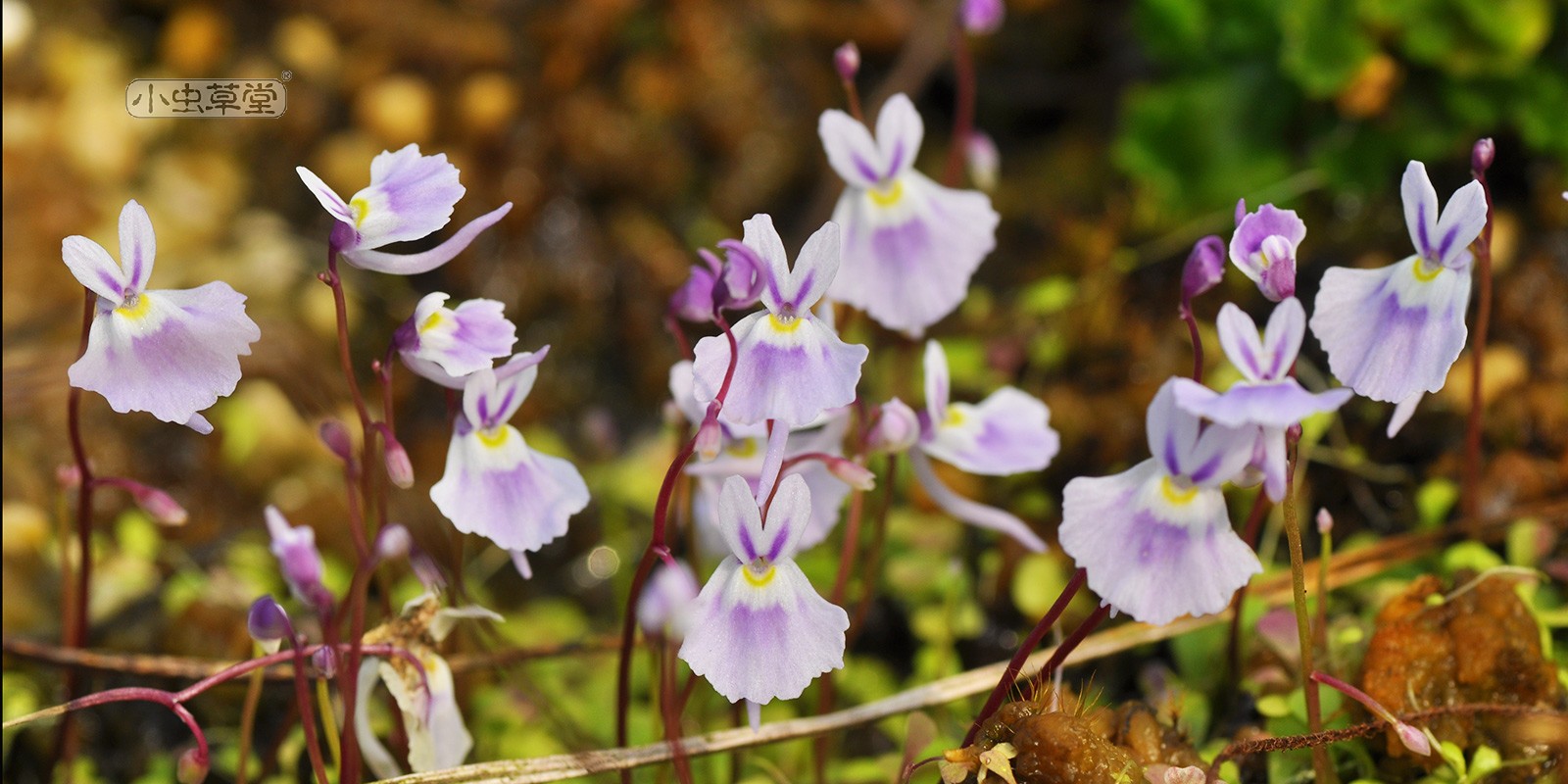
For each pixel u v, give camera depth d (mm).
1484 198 229
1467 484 271
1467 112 309
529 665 285
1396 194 320
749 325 231
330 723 245
